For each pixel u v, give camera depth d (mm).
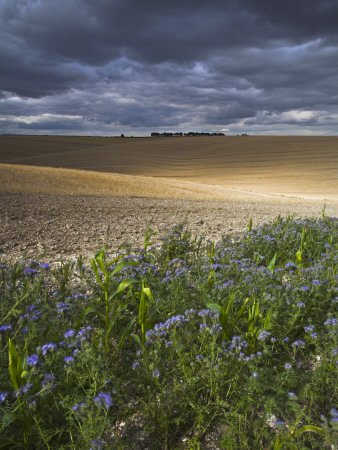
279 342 3820
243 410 2859
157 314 4234
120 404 3094
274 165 82062
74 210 15211
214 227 13227
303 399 3145
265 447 2666
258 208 22359
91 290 5590
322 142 114312
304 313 4184
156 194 28906
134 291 4680
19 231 10648
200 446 2723
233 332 4074
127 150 111875
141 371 3221
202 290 4738
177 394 2848
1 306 3900
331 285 5039
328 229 9617
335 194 47094
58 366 2965
